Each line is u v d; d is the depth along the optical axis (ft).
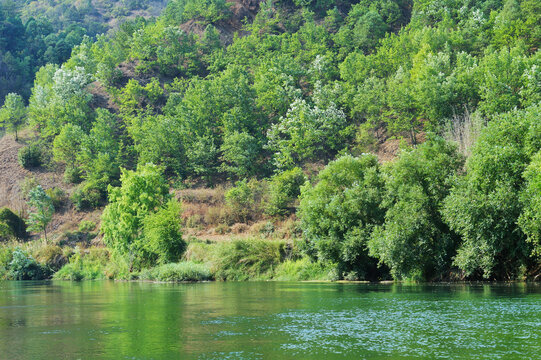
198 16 476.54
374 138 275.18
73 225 257.75
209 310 72.18
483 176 112.06
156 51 391.65
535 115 111.24
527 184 106.32
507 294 86.12
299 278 150.41
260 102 302.86
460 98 234.99
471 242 113.39
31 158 309.22
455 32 302.25
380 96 260.21
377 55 306.76
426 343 45.24
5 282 177.99
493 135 115.44
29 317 67.05
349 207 138.31
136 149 287.69
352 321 59.11
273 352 42.19
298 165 272.92
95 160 278.26
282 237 198.18
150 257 183.52
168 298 93.09
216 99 308.81
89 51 452.76
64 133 294.87
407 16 435.53
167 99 351.25
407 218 121.29
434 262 125.08
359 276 141.38
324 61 326.65
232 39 457.27
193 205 249.96
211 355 41.24
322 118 271.69
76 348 44.86
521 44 268.62
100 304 83.35
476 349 42.39
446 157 125.70
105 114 315.58
